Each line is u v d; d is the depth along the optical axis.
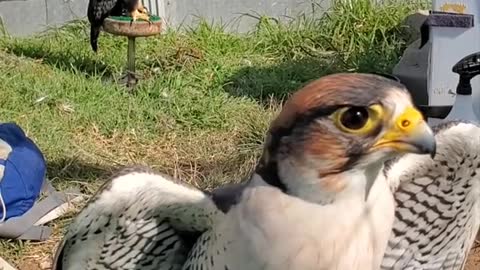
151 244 0.66
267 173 0.55
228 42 1.88
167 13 1.99
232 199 0.58
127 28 1.60
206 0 2.01
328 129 0.53
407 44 1.80
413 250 0.71
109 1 1.62
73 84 1.54
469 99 1.01
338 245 0.54
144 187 0.60
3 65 1.64
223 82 1.65
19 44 1.83
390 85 0.53
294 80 1.68
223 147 1.36
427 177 0.67
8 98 1.46
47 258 1.06
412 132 0.52
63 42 1.86
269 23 1.99
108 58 1.75
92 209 0.61
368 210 0.55
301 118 0.53
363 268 0.56
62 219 1.12
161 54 1.79
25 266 1.05
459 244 0.73
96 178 1.24
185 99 1.52
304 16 2.03
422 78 1.47
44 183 1.16
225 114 1.47
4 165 1.09
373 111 0.52
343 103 0.52
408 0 2.00
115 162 1.30
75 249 0.66
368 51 1.83
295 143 0.53
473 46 1.26
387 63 1.75
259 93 1.59
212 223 0.60
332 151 0.53
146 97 1.53
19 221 1.08
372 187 0.55
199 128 1.44
